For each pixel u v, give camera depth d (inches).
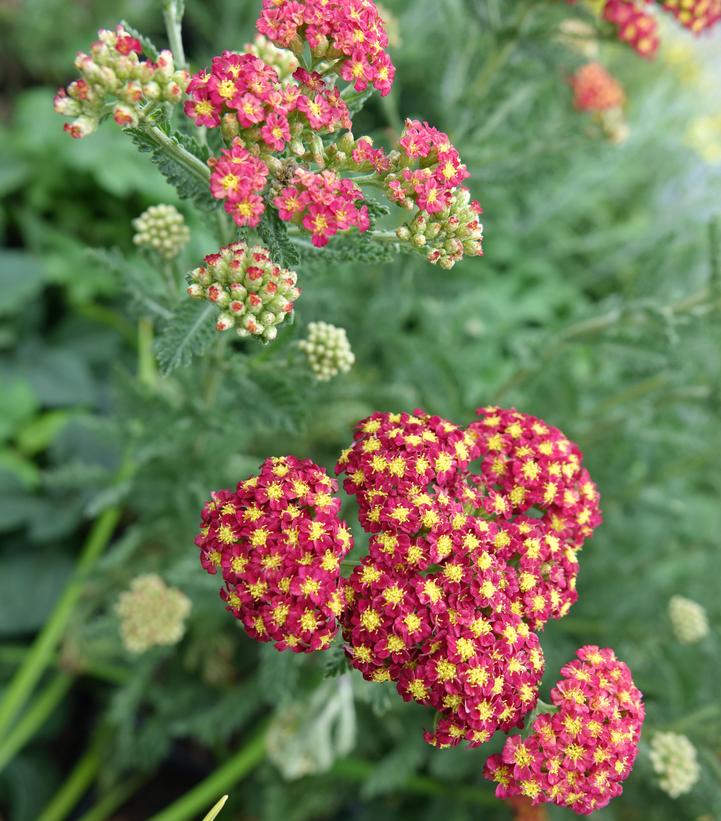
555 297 15.7
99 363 14.6
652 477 11.3
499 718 4.9
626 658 9.7
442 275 11.7
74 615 10.7
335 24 4.8
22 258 13.8
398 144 5.1
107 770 10.9
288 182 4.7
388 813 11.6
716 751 8.3
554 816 9.5
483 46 10.0
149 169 14.4
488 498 5.6
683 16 8.4
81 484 10.1
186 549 10.0
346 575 5.4
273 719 9.8
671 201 17.0
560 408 10.5
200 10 13.6
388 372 12.0
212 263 4.9
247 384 6.8
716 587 10.8
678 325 8.9
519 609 5.3
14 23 16.4
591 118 10.9
